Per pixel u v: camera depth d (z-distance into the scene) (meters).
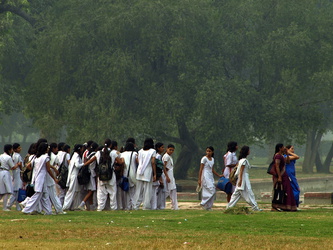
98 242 31.81
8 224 41.75
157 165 59.50
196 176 155.75
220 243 31.09
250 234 35.59
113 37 126.81
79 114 128.00
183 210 59.16
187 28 125.94
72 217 48.25
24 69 166.75
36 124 139.25
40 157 51.06
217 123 129.88
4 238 33.84
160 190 62.25
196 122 152.25
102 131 121.00
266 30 137.75
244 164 55.47
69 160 60.69
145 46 129.00
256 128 136.12
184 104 129.50
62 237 34.31
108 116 123.38
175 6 124.00
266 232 36.84
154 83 128.25
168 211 56.72
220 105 122.88
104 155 57.59
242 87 127.38
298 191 57.47
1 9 151.75
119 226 40.38
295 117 133.50
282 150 56.47
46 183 51.41
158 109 125.56
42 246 29.92
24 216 49.34
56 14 145.12
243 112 129.00
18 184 60.75
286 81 129.62
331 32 136.88
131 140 61.47
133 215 50.84
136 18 124.12
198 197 89.69
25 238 34.00
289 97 133.62
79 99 129.75
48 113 138.62
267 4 137.25
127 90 129.12
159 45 125.56
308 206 67.38
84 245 30.27
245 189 55.75
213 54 136.12
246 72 153.62
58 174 55.28
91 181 58.72
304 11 135.00
